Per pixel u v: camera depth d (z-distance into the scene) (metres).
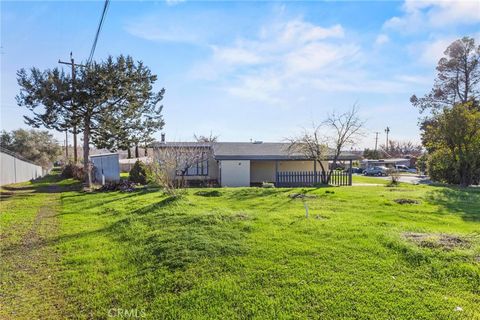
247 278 4.18
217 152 21.16
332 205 9.24
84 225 8.10
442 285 3.81
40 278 4.76
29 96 16.98
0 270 5.09
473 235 5.55
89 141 19.16
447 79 31.77
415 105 33.56
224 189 13.90
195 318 3.41
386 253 4.82
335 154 20.56
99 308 3.80
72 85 16.97
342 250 4.99
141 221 7.75
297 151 20.95
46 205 12.01
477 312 3.22
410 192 12.37
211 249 5.17
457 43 30.50
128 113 18.69
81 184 20.48
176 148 17.14
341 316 3.27
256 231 6.18
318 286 3.87
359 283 3.90
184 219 7.31
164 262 4.89
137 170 18.14
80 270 4.96
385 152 67.81
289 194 11.88
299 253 4.93
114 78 17.44
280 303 3.56
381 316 3.23
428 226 6.51
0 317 3.64
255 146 23.78
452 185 16.78
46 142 44.84
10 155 22.47
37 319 3.61
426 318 3.16
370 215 7.71
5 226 8.21
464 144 16.62
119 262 5.24
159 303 3.78
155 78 19.52
